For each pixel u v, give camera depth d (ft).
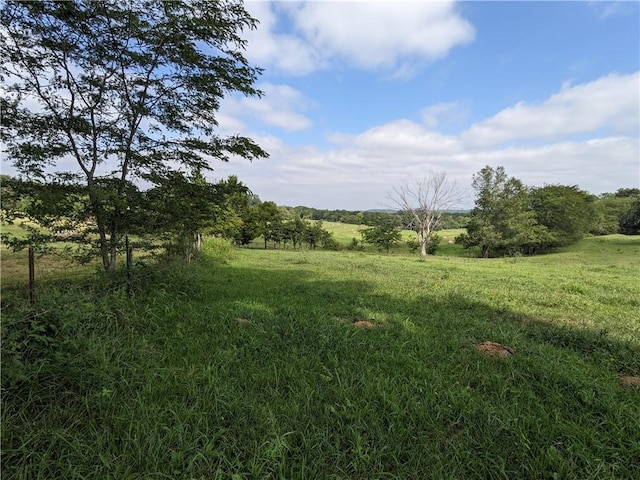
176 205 21.42
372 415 9.21
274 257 65.10
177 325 15.17
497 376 11.84
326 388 10.69
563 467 7.51
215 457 7.49
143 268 21.07
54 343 9.81
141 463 7.23
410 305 23.75
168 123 22.15
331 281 34.55
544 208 131.64
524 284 35.99
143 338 13.02
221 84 22.18
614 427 8.99
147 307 16.33
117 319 14.08
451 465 7.68
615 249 109.81
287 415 9.12
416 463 7.69
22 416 8.18
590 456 7.91
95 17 18.51
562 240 129.29
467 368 12.75
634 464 7.86
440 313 21.57
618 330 18.92
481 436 8.70
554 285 35.22
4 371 8.18
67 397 9.06
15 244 17.54
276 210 138.21
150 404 9.04
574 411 10.06
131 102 21.20
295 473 7.22
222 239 67.46
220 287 26.99
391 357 13.29
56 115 18.76
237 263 50.08
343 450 8.06
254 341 14.05
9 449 7.02
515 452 8.02
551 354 14.51
